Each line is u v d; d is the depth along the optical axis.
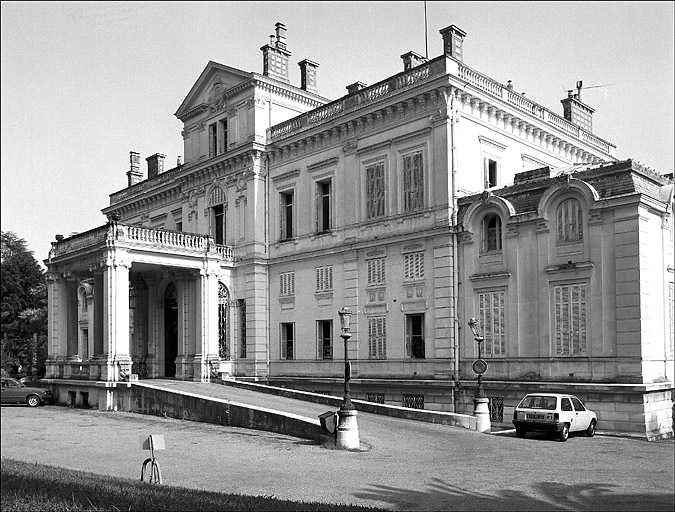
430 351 28.27
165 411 27.83
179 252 33.84
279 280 35.78
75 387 33.94
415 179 29.28
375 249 30.75
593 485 14.31
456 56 29.70
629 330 22.98
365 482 14.61
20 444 21.53
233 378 35.62
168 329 38.62
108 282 31.33
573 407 22.06
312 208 34.06
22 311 58.19
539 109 33.84
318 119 33.97
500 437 22.05
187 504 10.56
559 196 25.08
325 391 32.47
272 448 19.56
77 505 10.49
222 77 38.62
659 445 20.59
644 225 23.42
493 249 27.03
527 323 25.67
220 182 38.59
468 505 12.39
